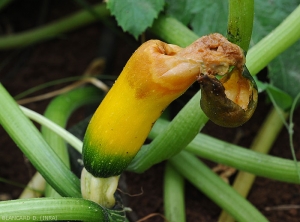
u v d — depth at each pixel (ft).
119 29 2.63
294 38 1.62
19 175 2.48
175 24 1.99
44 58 2.94
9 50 2.99
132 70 1.15
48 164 1.56
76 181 1.57
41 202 1.33
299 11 1.61
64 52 2.96
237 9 1.19
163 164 2.34
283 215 2.19
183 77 1.08
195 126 1.52
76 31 3.03
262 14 1.95
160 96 1.14
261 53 1.62
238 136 2.38
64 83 2.84
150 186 2.30
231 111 1.11
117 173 1.40
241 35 1.22
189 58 1.07
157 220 2.20
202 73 1.07
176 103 2.39
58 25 2.90
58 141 2.00
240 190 2.18
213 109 1.11
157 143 1.60
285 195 2.23
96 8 2.65
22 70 2.92
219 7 1.96
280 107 2.06
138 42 2.54
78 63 2.91
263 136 2.24
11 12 3.12
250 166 1.84
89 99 2.45
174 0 2.01
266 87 1.86
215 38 1.09
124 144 1.29
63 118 2.23
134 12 1.95
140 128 1.25
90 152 1.35
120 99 1.21
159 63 1.10
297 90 2.00
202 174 2.03
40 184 2.24
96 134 1.30
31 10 3.13
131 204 2.25
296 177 1.79
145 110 1.20
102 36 2.84
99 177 1.45
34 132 1.59
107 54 2.79
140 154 1.68
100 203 1.51
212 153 1.88
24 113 1.67
